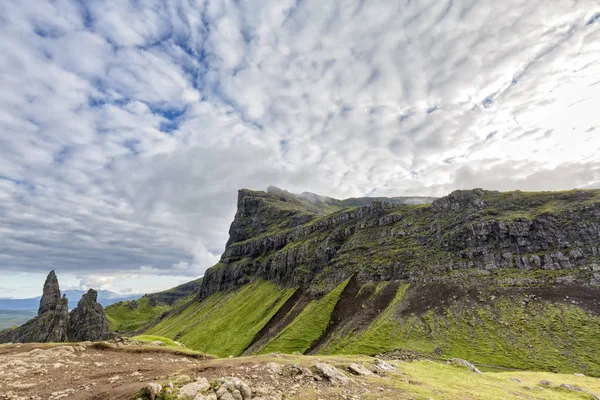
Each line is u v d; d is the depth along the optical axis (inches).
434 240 7381.9
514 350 3759.8
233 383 815.1
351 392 908.6
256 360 1221.1
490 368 3496.6
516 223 6254.9
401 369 1429.6
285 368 1063.0
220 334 7760.8
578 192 6653.5
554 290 4793.3
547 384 1670.8
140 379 995.9
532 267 5521.7
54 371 1175.6
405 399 876.6
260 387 864.9
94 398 831.1
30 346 1624.0
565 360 3408.0
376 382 1050.7
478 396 1074.1
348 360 1407.5
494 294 5118.1
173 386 802.8
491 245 6240.2
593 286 4623.5
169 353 1593.3
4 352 1515.7
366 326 5388.8
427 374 1406.3
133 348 1616.6
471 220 7057.1
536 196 7027.6
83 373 1155.9
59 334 7765.8
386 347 4441.4
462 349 3976.4
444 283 5935.0
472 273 5876.0
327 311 6486.2
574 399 1407.5
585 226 5674.2
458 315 4830.2
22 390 943.0
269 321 7470.5
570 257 5349.4
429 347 4180.6
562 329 3927.2
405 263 7111.2
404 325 4943.4
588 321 3941.9
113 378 1039.6
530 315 4370.1
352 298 6737.2
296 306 7819.9
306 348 5374.0
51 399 854.5
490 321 4473.4
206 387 802.2
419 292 5969.5
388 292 6441.9
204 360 1524.4
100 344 1642.5
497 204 7219.5
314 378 1005.8
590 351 3457.2
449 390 1087.6
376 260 7736.2
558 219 6053.2
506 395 1187.3
